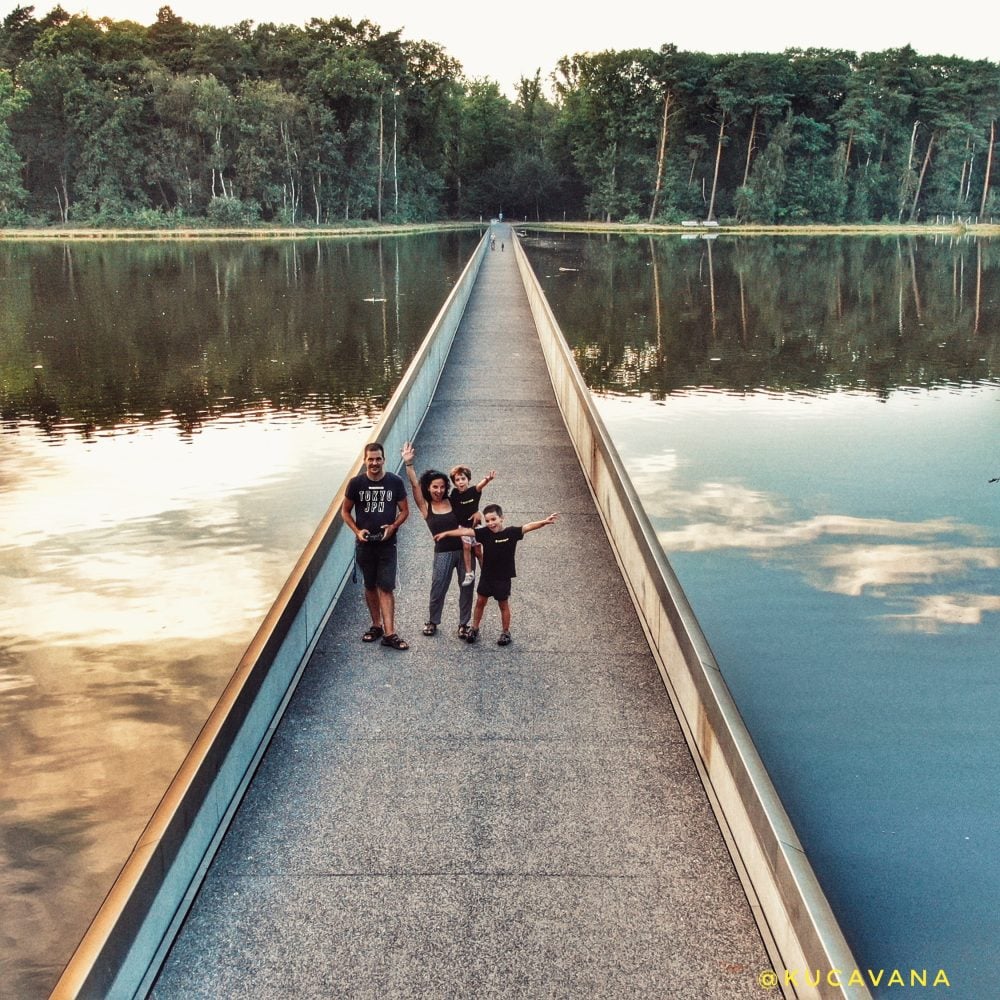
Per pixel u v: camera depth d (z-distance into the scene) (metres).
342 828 5.64
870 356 31.84
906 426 21.62
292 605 7.18
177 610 11.76
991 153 125.62
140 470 17.67
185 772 5.09
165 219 100.62
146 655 10.57
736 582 12.84
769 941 4.65
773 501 16.28
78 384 25.81
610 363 30.12
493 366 20.89
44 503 15.70
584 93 126.75
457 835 5.59
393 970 4.59
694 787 6.10
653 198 123.12
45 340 33.25
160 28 118.38
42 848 7.39
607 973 4.59
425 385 16.52
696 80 117.00
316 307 42.41
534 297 27.47
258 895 5.07
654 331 37.00
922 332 37.31
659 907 5.03
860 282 56.19
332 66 109.38
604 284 53.47
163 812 4.75
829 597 12.34
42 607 11.73
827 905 4.08
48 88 99.56
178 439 20.05
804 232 115.31
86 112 99.94
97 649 10.70
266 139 105.38
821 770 8.61
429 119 126.25
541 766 6.31
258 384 25.91
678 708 6.89
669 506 16.03
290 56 115.25
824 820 7.86
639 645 8.09
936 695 9.84
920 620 11.63
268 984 4.50
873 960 6.33
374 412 22.69
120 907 4.10
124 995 4.12
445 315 21.27
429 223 126.75
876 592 12.48
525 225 130.62
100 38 112.44
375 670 7.59
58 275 56.72
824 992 3.82
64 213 102.56
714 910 5.01
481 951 4.71
